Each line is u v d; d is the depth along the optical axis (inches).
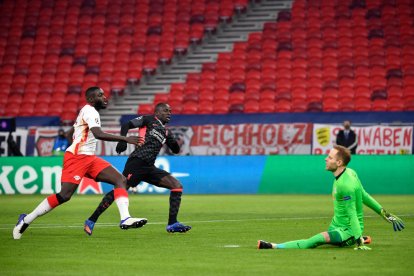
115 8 5315.0
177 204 1697.8
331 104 4306.1
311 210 2491.4
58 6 5388.8
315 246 1368.1
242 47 4918.8
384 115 3838.6
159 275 1067.9
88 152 1569.9
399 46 4751.5
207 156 3690.9
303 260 1215.6
